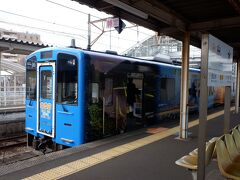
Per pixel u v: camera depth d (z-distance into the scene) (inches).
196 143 275.3
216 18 260.2
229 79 191.3
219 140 132.0
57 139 294.7
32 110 329.1
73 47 307.6
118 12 237.3
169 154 234.8
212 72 141.5
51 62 299.1
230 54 190.7
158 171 193.0
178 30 275.7
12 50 535.8
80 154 229.9
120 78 327.6
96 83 290.5
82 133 274.5
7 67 785.6
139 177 181.2
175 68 465.1
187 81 289.6
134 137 300.5
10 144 378.3
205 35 132.2
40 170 189.8
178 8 230.2
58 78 292.5
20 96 621.3
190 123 405.7
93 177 180.1
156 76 406.6
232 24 252.2
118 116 324.8
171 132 331.0
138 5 203.9
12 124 456.8
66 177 179.2
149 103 392.2
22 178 174.6
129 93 346.6
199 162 128.3
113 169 195.9
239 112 550.9
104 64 301.7
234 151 153.3
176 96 470.9
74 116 278.2
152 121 401.1
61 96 291.3
